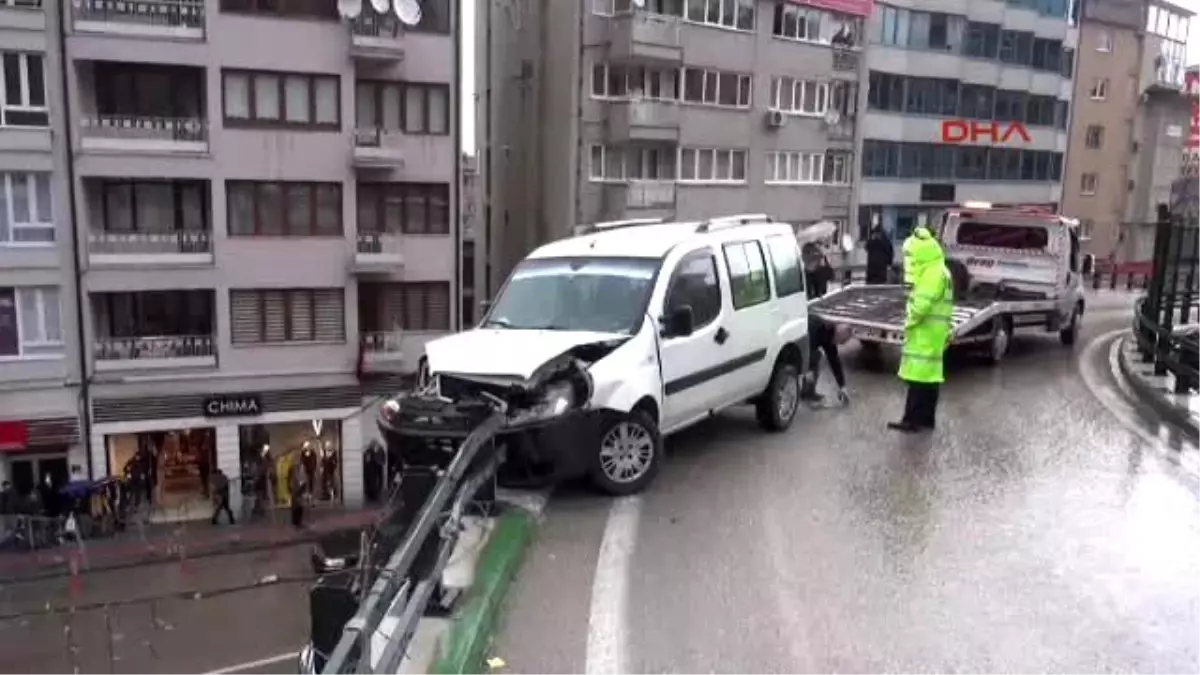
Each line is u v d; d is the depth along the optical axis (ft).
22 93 72.90
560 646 15.29
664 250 25.11
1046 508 22.34
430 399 21.65
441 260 88.74
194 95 80.59
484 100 133.90
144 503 78.18
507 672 14.46
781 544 19.79
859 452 27.07
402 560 11.75
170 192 80.33
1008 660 15.11
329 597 12.24
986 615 16.66
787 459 26.18
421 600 13.57
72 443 77.77
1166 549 19.86
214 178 79.36
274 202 81.87
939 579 18.15
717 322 25.84
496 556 18.17
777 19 122.42
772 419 29.27
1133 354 46.29
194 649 53.47
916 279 29.12
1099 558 19.31
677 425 24.93
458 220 89.20
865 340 43.52
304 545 72.23
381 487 85.97
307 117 81.71
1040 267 52.90
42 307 75.92
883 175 146.41
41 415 76.48
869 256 66.08
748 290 27.71
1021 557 19.29
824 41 129.90
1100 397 36.27
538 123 113.50
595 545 19.61
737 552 19.30
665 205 111.65
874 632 15.97
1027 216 53.47
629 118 106.01
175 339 80.07
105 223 78.74
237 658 52.37
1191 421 30.40
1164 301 47.24
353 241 84.17
